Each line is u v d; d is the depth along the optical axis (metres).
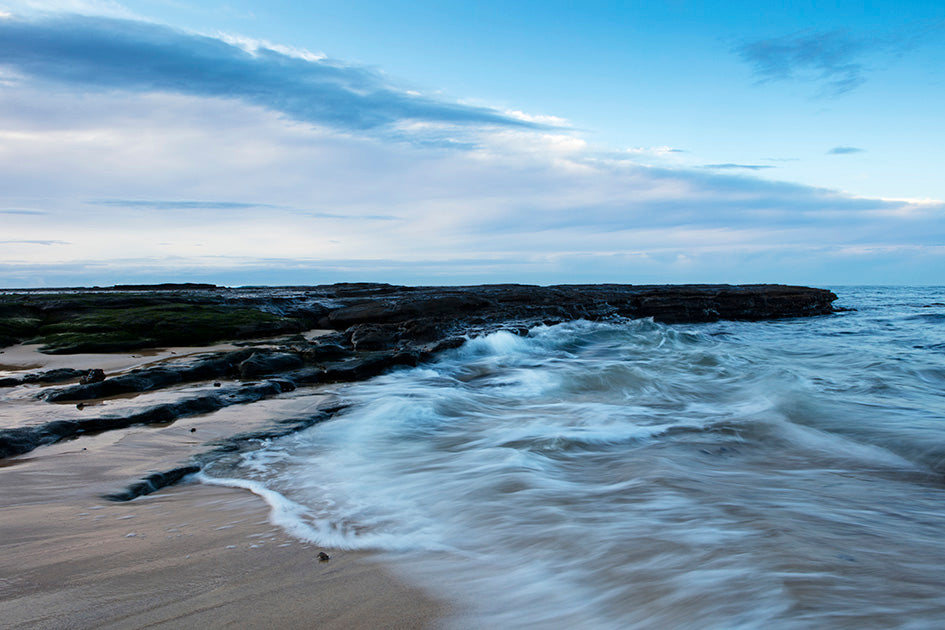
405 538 4.20
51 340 15.23
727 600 3.05
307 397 10.27
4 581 3.38
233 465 6.37
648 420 8.69
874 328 29.73
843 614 2.88
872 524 4.47
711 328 31.08
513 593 3.29
